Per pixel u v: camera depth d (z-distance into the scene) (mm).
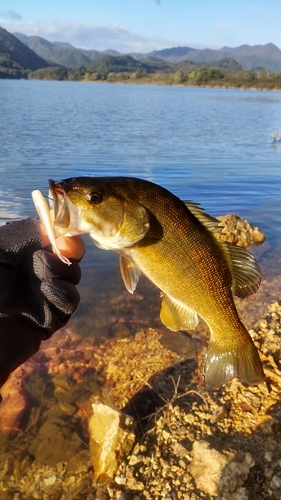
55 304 335
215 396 626
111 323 835
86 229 371
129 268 413
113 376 690
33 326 337
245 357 460
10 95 8547
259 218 1547
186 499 485
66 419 607
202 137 3811
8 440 574
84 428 594
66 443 571
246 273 439
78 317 853
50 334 347
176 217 401
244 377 458
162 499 491
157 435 574
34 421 603
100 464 536
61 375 688
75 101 7805
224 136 3975
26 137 3213
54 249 319
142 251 397
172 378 675
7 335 328
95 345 766
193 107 7730
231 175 2238
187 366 710
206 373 471
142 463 536
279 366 679
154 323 838
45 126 3963
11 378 673
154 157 2660
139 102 8398
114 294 952
